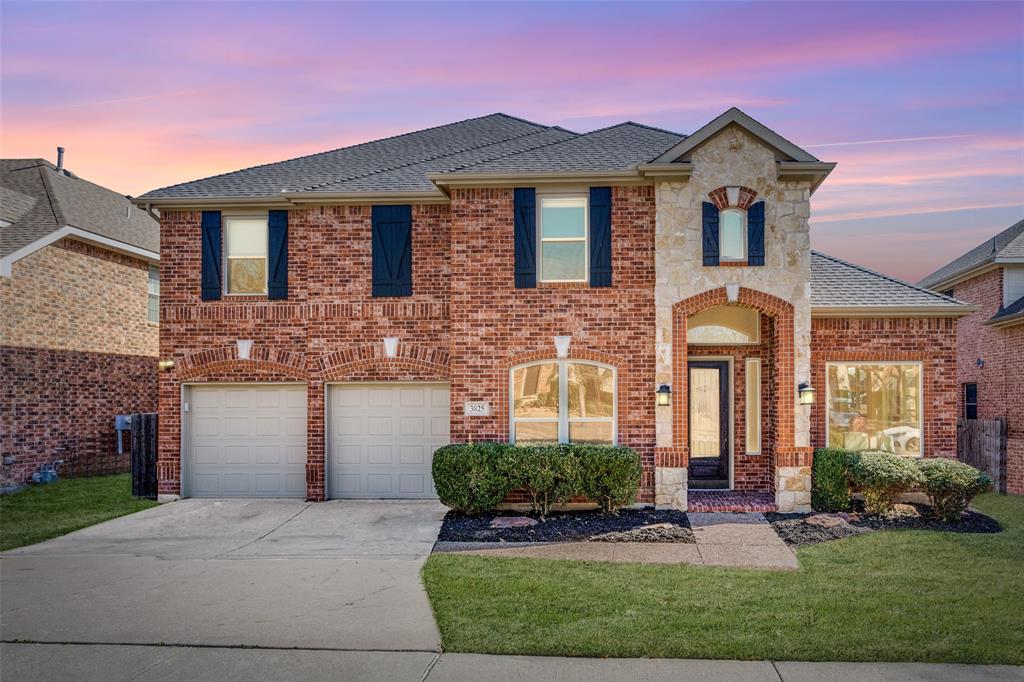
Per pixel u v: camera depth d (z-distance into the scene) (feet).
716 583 26.18
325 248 43.96
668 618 22.53
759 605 23.73
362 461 44.21
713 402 44.11
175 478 44.47
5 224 53.06
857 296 43.42
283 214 44.98
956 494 35.40
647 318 40.14
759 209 39.19
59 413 53.72
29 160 64.23
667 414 39.09
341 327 43.70
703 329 43.88
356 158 52.39
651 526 35.04
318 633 21.66
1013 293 62.69
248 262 45.68
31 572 28.43
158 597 25.17
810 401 38.04
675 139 47.01
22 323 50.57
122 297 60.95
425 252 43.65
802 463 38.47
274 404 45.03
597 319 40.34
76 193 61.77
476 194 41.09
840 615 22.72
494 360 40.65
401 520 37.83
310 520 38.06
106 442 58.49
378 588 26.08
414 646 20.66
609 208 40.65
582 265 41.06
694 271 39.32
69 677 18.79
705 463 43.96
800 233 39.11
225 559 30.32
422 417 43.91
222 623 22.56
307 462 43.52
